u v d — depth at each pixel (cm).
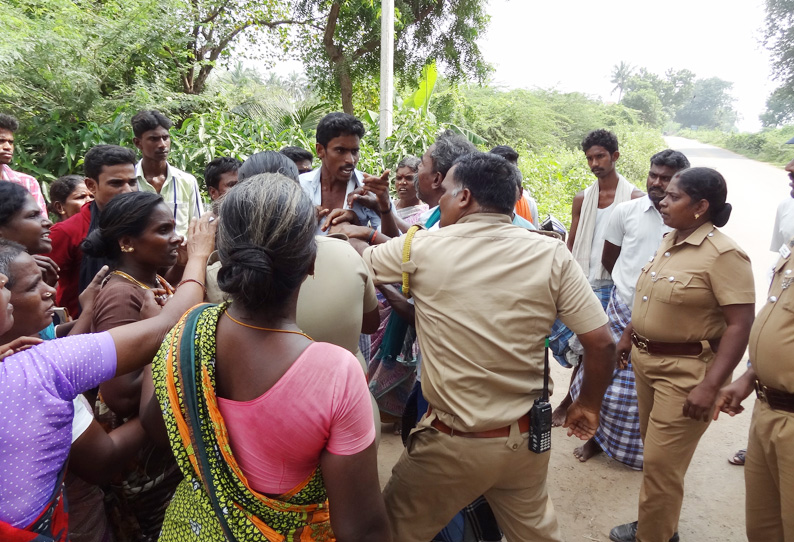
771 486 223
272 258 108
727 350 230
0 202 225
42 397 119
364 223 294
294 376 111
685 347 248
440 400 186
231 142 720
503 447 183
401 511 196
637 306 268
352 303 178
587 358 191
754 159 3672
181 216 389
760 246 1072
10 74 670
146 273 198
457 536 231
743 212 1549
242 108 993
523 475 190
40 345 124
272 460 114
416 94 1145
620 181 413
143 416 136
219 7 1153
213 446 112
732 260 233
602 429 354
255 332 113
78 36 738
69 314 308
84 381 126
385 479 324
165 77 914
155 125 370
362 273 183
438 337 186
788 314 202
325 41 1323
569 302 186
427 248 192
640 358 263
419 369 247
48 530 124
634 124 3759
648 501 253
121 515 183
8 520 116
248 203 109
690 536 285
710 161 3366
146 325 138
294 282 112
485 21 1424
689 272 242
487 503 229
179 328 117
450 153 299
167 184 387
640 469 349
